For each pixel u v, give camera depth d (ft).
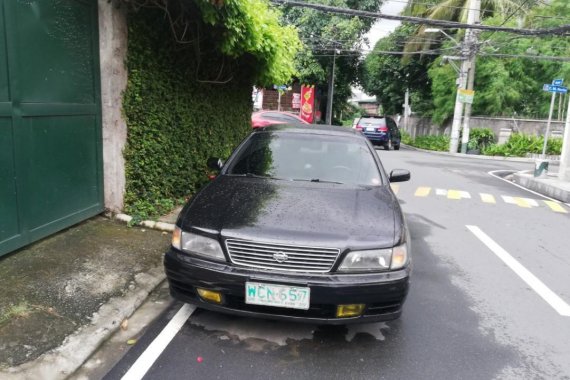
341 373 10.13
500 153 76.38
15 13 13.29
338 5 79.82
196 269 10.54
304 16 79.97
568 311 14.19
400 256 10.80
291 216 11.32
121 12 17.52
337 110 109.70
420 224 24.72
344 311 10.36
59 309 11.67
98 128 17.98
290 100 93.56
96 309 11.93
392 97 119.34
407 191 35.24
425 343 11.68
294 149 15.61
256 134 16.67
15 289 12.24
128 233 17.42
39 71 14.43
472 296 15.01
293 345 11.14
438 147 84.23
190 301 10.96
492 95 79.20
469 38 68.85
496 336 12.31
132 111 18.44
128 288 13.24
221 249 10.60
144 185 19.75
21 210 14.08
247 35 19.79
